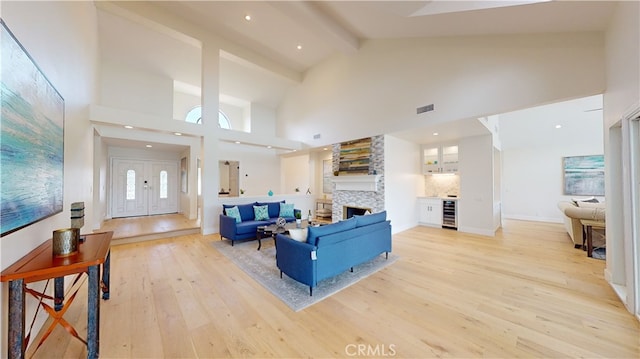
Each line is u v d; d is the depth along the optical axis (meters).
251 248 4.56
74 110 3.08
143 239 5.05
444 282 3.04
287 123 8.74
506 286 2.90
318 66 7.29
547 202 7.22
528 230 6.01
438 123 4.54
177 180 8.48
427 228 6.33
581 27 3.01
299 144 7.77
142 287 2.88
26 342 1.56
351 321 2.21
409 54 4.99
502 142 7.45
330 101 6.86
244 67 7.52
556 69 3.30
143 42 5.98
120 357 1.75
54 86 2.34
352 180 6.11
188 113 8.65
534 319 2.22
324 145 7.06
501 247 4.57
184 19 5.36
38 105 1.88
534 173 7.42
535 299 2.59
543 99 3.39
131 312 2.34
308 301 2.56
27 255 1.76
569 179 6.91
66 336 2.00
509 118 6.42
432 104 4.62
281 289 2.85
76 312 2.35
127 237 4.87
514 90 3.65
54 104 2.26
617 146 2.80
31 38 1.86
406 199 6.28
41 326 2.08
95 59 4.87
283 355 1.78
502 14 3.03
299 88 8.09
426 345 1.88
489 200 5.55
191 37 5.50
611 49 2.71
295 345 1.89
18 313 1.46
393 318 2.26
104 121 4.30
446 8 2.92
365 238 3.47
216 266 3.61
